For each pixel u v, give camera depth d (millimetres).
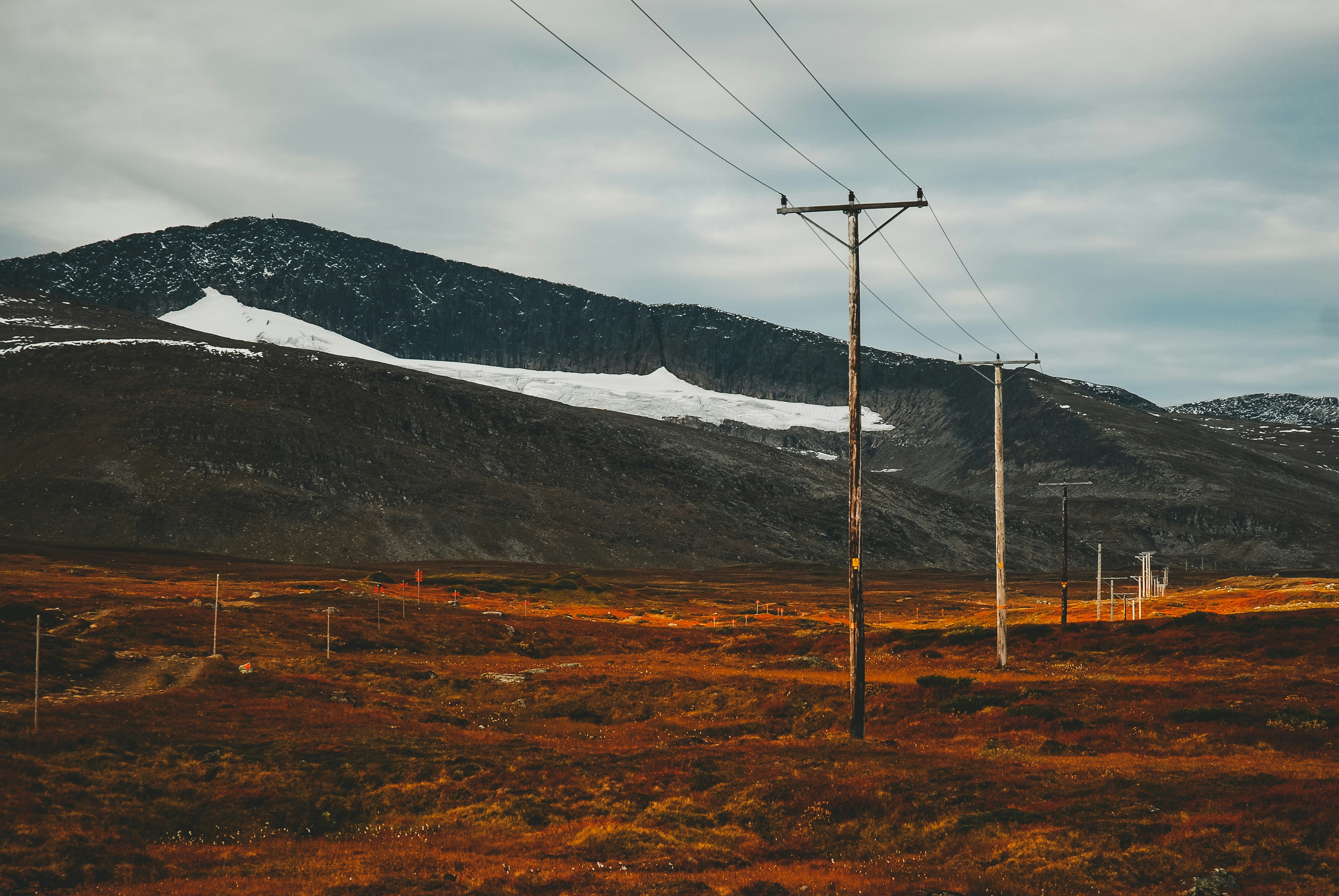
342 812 39156
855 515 42156
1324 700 47406
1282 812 28250
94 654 66562
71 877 31109
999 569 67375
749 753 42500
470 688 69750
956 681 58344
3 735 42031
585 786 39844
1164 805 30828
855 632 43531
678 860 31875
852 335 40344
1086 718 47750
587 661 83250
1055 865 27750
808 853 32562
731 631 107562
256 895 28812
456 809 38719
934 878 28719
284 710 53656
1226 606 122750
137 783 39656
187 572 195125
